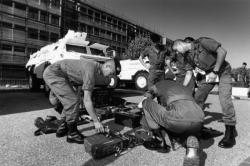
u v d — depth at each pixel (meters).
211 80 3.13
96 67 2.78
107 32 32.78
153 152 2.65
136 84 10.45
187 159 2.04
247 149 2.85
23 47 22.80
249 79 13.33
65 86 2.83
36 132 3.17
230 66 3.18
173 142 2.84
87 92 2.64
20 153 2.50
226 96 3.00
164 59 4.80
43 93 9.36
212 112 5.45
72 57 6.76
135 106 4.75
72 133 2.91
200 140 3.17
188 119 2.20
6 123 3.81
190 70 3.41
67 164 2.26
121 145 2.58
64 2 23.52
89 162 2.33
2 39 20.91
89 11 29.22
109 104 5.21
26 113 4.72
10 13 21.67
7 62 21.45
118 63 2.88
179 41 3.21
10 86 13.48
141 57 5.32
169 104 2.38
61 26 23.41
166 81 2.69
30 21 23.28
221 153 2.69
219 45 2.89
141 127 3.65
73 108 2.85
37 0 23.64
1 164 2.21
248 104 7.40
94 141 2.48
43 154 2.49
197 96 3.57
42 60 8.63
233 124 2.93
